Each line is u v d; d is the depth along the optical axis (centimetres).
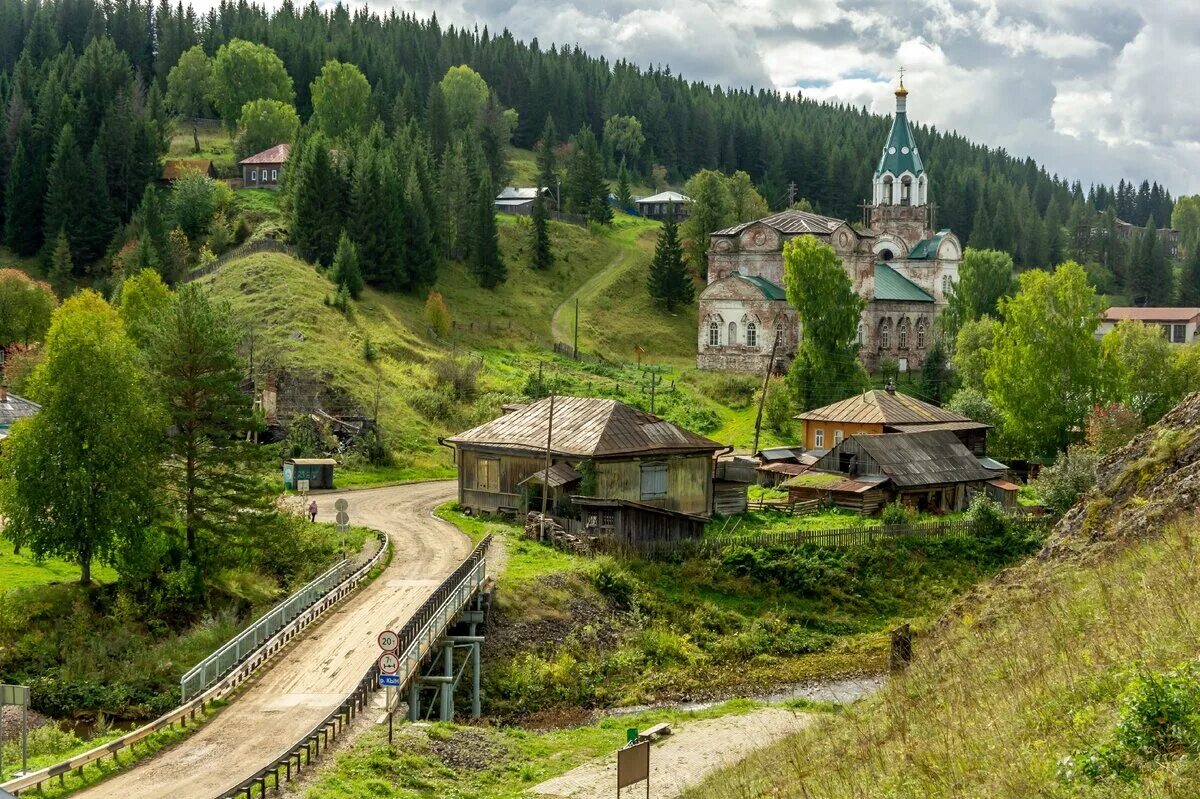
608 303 16588
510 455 7312
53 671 4678
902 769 2480
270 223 15150
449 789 3550
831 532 7169
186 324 5728
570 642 5588
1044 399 10162
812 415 9625
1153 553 3347
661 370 13775
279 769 3350
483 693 5097
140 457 5450
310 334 11269
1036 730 2386
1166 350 11050
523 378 12338
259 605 5644
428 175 16262
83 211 15062
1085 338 10150
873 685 5566
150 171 16338
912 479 8081
